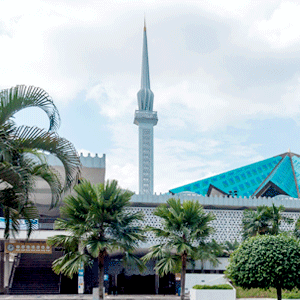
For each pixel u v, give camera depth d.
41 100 14.86
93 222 30.25
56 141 15.05
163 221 34.47
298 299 39.41
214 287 38.78
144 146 187.88
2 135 13.64
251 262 28.23
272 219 49.62
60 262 30.47
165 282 60.81
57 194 15.69
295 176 96.44
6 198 14.73
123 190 31.75
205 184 96.50
